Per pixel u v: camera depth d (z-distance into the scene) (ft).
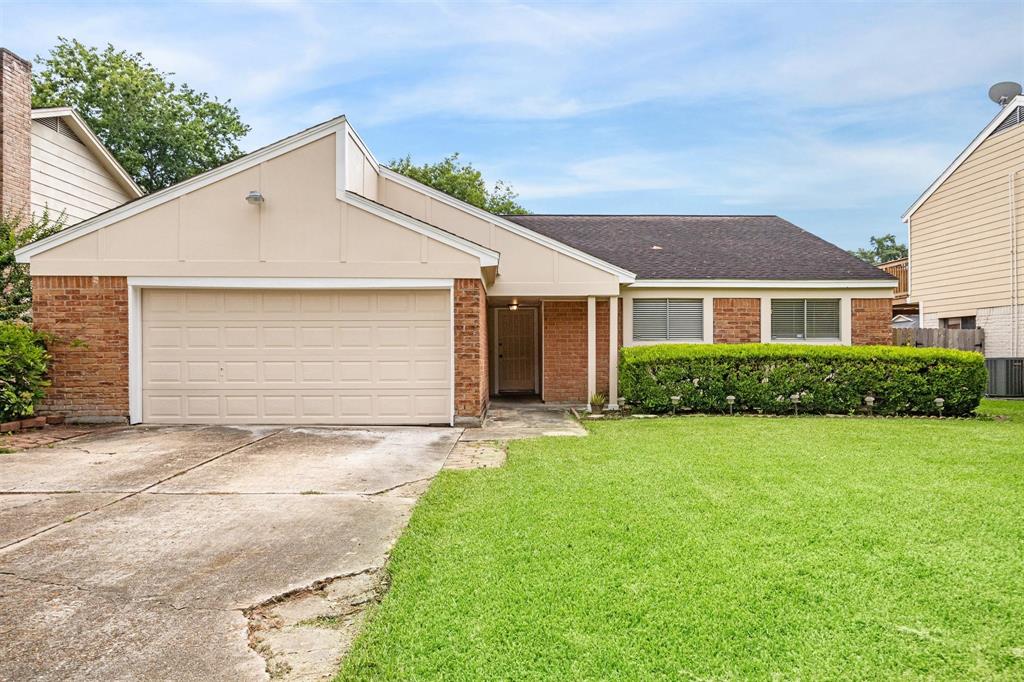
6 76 37.09
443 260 29.89
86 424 29.19
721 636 8.89
